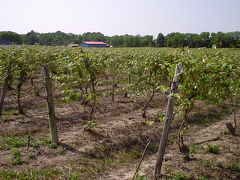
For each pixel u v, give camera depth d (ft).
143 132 29.32
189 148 25.86
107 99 43.83
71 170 20.74
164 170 21.12
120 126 30.94
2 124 31.45
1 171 19.98
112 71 42.70
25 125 31.27
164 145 19.38
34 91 44.42
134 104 40.91
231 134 29.71
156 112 37.76
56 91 46.24
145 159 24.04
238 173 21.02
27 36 277.23
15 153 23.11
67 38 316.81
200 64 20.07
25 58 36.27
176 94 18.53
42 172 20.16
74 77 28.99
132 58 44.80
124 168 22.09
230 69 21.08
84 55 28.86
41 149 24.40
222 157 23.75
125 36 248.52
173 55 28.66
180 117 34.63
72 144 25.72
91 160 22.79
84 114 35.76
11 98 44.09
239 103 43.14
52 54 49.52
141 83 34.65
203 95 20.45
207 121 34.65
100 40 342.03
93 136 27.61
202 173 20.81
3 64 34.45
